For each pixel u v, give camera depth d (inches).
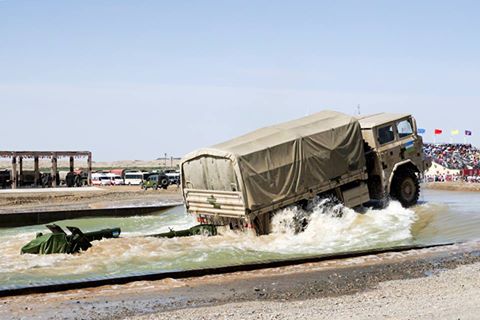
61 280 500.7
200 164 730.8
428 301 379.6
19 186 2549.2
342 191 755.4
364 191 776.9
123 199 1713.8
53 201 1643.7
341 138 753.6
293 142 710.5
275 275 516.7
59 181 2704.2
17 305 409.1
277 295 430.3
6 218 1026.1
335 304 385.4
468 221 768.3
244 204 670.5
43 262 580.7
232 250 644.7
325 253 621.9
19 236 818.8
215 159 702.5
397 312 347.9
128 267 564.4
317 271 530.0
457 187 1540.4
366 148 808.9
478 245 644.7
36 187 2498.8
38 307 401.4
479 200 1075.9
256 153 681.6
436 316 331.9
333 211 743.7
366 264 557.9
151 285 477.1
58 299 427.8
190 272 517.0
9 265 568.7
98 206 1400.1
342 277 496.7
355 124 769.6
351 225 738.2
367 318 333.1
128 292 451.2
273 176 692.1
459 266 529.7
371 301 391.2
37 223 1053.2
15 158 2365.9
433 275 492.1
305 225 715.4
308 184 719.1
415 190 847.1
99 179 3198.8
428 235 706.2
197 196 750.5
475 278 461.7
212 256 615.5
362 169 772.6
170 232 719.1
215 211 727.7
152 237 698.8
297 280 490.3
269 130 744.3
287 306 384.5
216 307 387.5
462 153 2527.1
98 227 935.7
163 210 1167.6
